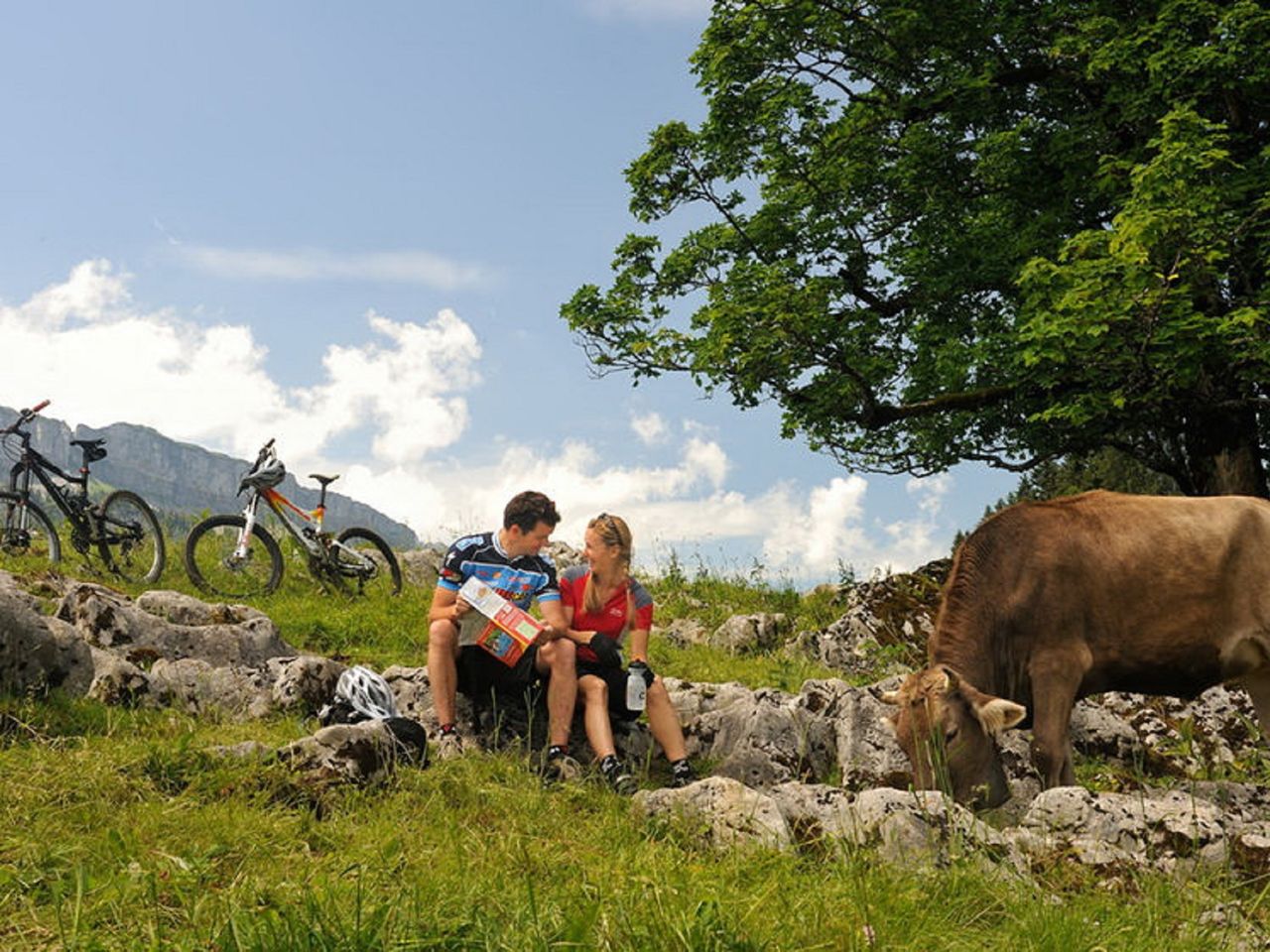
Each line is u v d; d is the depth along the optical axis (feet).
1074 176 55.93
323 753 18.49
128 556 46.01
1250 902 15.75
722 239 63.36
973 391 59.21
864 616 40.19
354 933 10.55
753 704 23.82
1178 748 27.66
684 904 12.46
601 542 22.74
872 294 63.82
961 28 57.88
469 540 23.31
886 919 12.85
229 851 14.15
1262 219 49.55
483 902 12.34
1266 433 61.05
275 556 46.47
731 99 60.64
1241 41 49.34
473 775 19.52
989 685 22.76
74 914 11.64
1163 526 23.45
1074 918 13.43
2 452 45.37
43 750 18.06
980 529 23.68
